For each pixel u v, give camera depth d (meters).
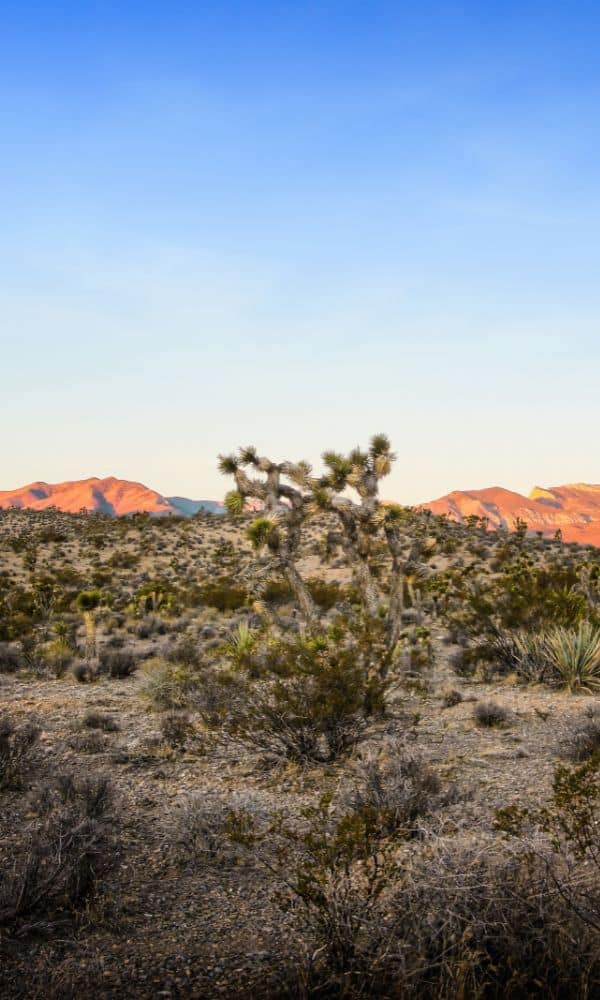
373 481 16.70
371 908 4.53
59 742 10.81
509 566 43.28
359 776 8.64
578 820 4.69
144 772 9.25
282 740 9.62
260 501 16.80
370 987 4.09
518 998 3.80
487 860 4.45
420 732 11.38
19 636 27.50
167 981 4.42
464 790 7.89
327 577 46.91
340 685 9.59
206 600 37.56
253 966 4.56
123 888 5.79
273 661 10.64
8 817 7.31
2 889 5.46
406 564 16.16
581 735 9.99
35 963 4.65
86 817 6.30
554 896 4.13
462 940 3.84
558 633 16.31
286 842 6.62
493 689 16.03
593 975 3.83
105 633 30.08
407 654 18.67
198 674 14.85
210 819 6.82
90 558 62.00
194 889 5.78
